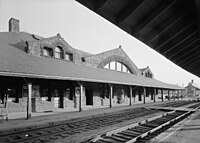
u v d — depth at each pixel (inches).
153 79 1566.2
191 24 163.6
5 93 550.6
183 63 324.8
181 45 226.1
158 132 319.6
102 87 947.3
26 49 676.7
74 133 325.1
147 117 541.3
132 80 979.3
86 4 122.7
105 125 402.3
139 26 154.1
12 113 549.6
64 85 736.3
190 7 134.6
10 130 340.5
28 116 454.9
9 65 460.8
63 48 802.8
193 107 868.6
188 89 3304.6
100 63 1023.0
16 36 819.4
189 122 371.6
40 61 638.5
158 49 220.4
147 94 1393.9
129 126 365.7
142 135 280.7
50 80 682.2
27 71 463.2
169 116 575.5
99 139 274.8
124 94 1107.9
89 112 596.1
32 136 300.4
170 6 132.3
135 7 128.1
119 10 135.9
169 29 172.7
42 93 657.6
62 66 693.9
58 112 595.5
